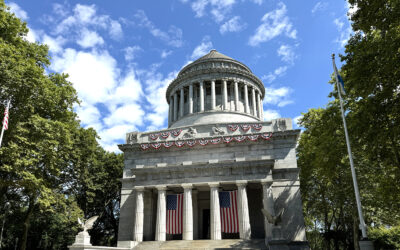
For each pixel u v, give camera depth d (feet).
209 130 161.27
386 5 82.43
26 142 102.27
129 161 160.86
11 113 104.01
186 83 220.64
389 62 79.05
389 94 83.30
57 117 128.06
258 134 148.87
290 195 135.33
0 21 107.04
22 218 174.50
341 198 142.51
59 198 133.08
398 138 88.02
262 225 143.13
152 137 165.89
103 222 218.18
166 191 146.20
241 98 222.07
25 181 108.99
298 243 123.34
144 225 143.64
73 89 132.67
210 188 138.21
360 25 89.40
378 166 122.21
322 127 125.49
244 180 130.82
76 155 146.20
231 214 129.18
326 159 124.16
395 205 124.57
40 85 106.63
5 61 96.78
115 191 209.77
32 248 202.59
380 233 136.26
